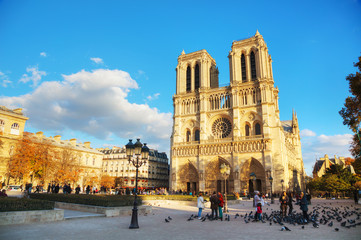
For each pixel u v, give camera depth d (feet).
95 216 87.15
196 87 361.30
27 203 73.05
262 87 306.55
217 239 55.31
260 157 284.20
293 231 66.23
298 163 501.56
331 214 111.24
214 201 90.89
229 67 341.00
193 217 94.17
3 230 59.16
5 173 248.93
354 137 152.15
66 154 288.30
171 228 69.67
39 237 53.26
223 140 310.86
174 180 326.03
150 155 447.42
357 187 307.17
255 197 89.76
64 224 71.00
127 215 96.99
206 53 364.79
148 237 56.49
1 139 256.32
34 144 263.08
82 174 339.16
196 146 323.37
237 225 77.10
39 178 265.54
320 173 541.34
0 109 262.47
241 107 314.96
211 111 332.60
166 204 158.61
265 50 328.29
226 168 143.54
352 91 116.67
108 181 364.99
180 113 352.28
